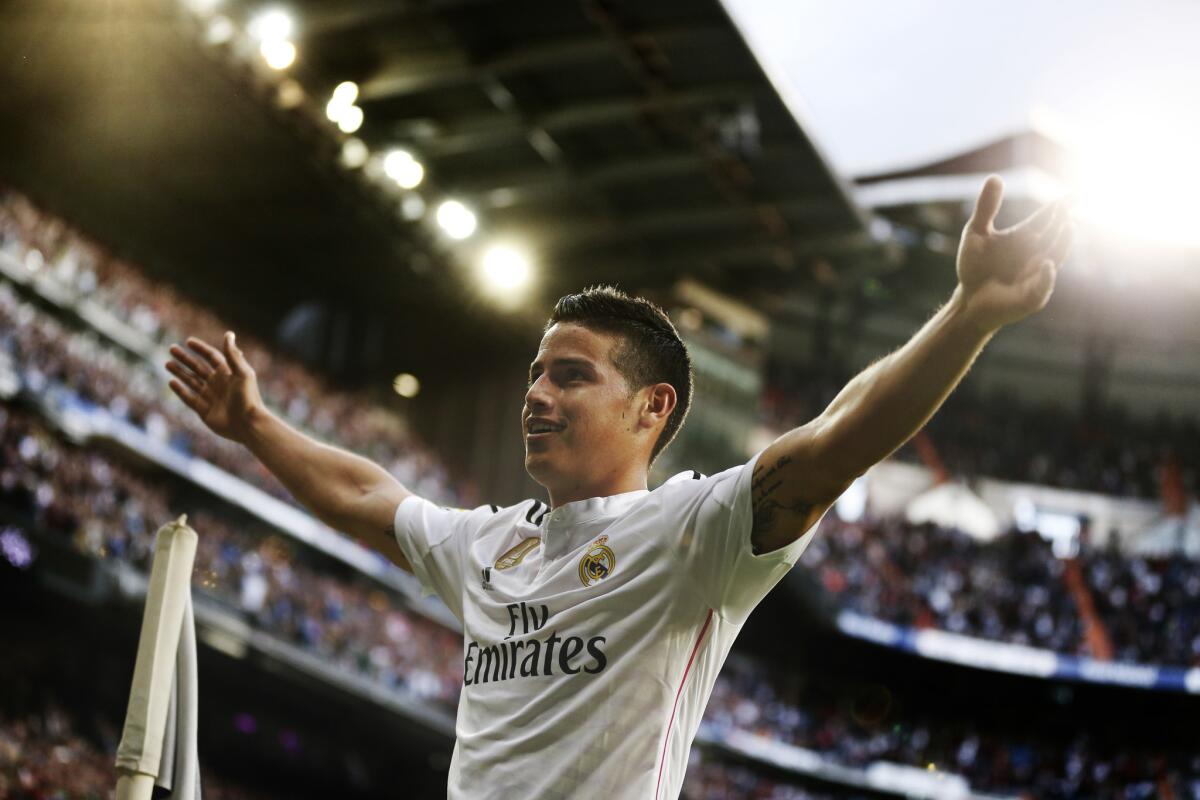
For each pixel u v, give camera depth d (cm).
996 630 3612
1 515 2059
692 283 3488
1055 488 4150
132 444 2530
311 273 3616
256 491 2753
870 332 4384
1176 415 4309
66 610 2227
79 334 2750
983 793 3456
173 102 2750
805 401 4281
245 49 2450
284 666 2503
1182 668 3447
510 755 217
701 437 3566
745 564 215
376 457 3316
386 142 2769
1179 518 4069
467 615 243
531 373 255
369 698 2647
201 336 3078
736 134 2636
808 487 206
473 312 3534
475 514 268
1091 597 3684
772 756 3362
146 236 3381
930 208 3656
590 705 214
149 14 2331
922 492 4112
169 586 264
